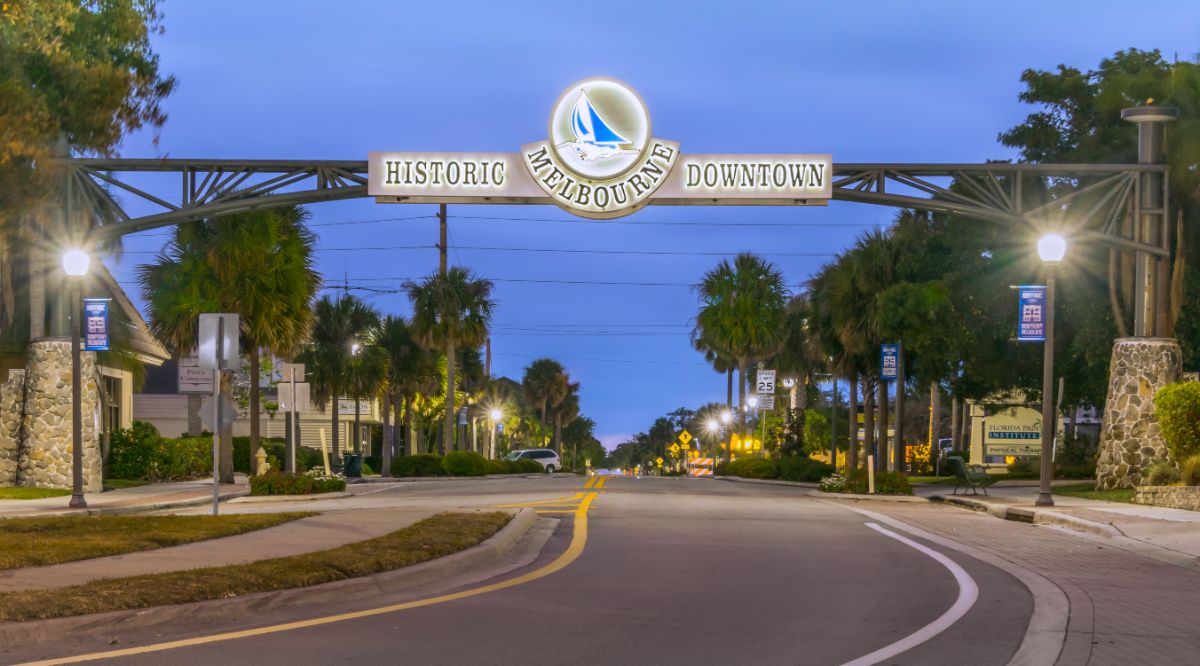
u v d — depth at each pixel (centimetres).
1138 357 2858
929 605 1098
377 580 1159
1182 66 3125
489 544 1498
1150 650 862
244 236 3575
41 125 1517
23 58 1548
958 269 3912
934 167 2828
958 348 3850
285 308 3694
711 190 2786
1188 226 3183
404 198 2808
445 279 5828
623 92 2789
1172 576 1331
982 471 3000
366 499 2972
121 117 1725
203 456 4375
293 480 3144
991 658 842
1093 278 3494
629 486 3738
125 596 961
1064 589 1206
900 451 4659
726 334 6112
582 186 2783
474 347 6166
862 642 903
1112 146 3519
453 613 1023
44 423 2964
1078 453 4894
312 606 1055
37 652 822
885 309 3925
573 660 823
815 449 8038
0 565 1151
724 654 852
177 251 3666
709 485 3994
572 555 1518
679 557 1498
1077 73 3928
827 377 6731
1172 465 2727
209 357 2052
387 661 809
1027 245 3572
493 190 2789
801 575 1323
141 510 2481
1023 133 4006
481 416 8981
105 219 2866
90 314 2891
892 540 1759
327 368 5519
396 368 6044
